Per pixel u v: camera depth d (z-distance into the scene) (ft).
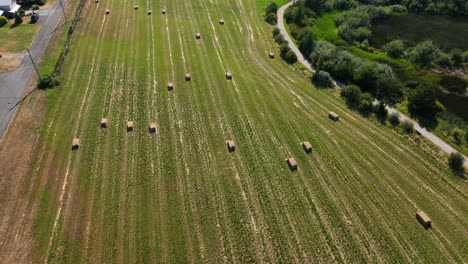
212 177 105.81
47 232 89.45
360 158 114.01
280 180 105.70
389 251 88.53
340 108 135.23
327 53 157.89
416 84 151.23
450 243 90.89
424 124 128.77
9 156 108.06
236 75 150.71
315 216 96.02
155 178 104.53
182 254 86.63
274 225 93.56
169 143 116.37
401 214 97.35
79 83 139.23
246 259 86.12
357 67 150.82
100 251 86.28
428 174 109.19
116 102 131.44
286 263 85.56
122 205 96.68
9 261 83.46
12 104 127.03
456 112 135.85
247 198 100.12
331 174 108.17
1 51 155.63
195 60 157.99
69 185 100.89
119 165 107.76
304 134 122.42
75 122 121.39
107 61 152.76
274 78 150.61
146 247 87.66
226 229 92.32
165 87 140.87
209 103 134.21
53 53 155.94
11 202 95.86
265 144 117.80
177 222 93.40
